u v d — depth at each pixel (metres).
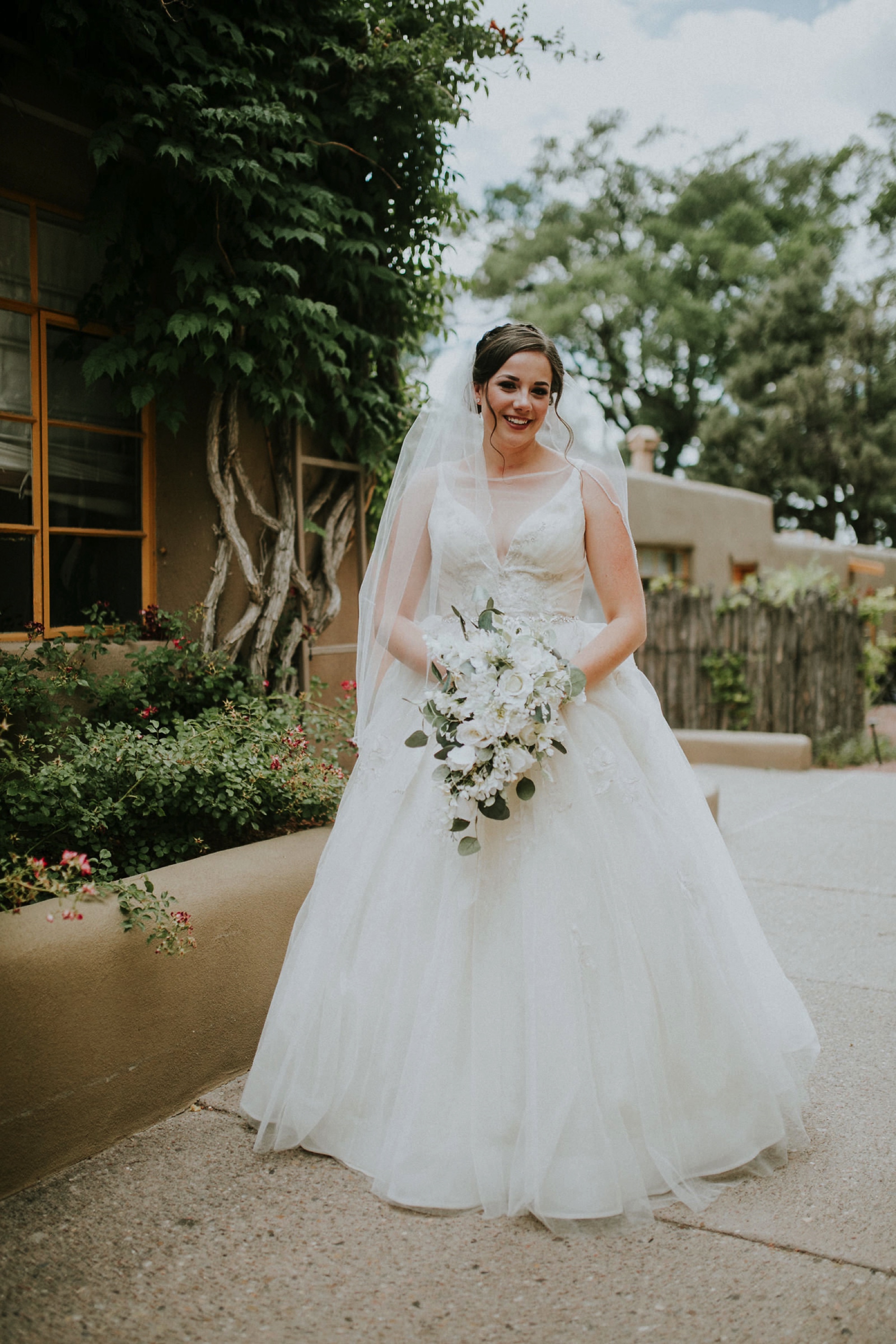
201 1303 1.81
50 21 3.34
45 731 3.22
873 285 27.31
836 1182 2.21
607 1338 1.71
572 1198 2.03
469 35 4.39
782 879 4.93
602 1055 2.12
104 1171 2.25
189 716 3.87
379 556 2.65
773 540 17.62
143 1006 2.43
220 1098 2.59
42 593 3.83
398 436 4.77
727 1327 1.74
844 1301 1.81
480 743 2.17
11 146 3.62
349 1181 2.22
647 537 14.48
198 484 4.21
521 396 2.45
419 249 4.67
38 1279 1.87
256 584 4.24
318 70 4.09
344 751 3.97
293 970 2.46
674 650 9.91
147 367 3.88
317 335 4.09
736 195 28.83
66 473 3.93
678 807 2.47
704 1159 2.20
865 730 10.70
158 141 3.69
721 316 29.03
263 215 4.00
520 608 2.44
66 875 2.31
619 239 29.52
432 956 2.24
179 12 3.71
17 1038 2.13
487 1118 2.11
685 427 30.36
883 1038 3.01
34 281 3.76
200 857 2.99
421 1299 1.82
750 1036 2.30
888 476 26.86
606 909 2.20
